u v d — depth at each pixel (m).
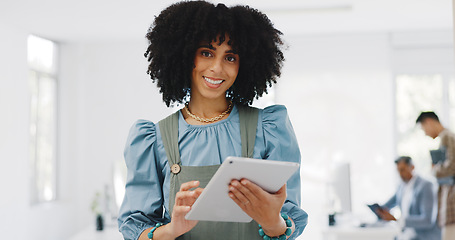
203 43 1.44
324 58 7.21
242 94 1.57
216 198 1.22
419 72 7.18
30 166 6.54
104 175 7.27
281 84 7.23
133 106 7.34
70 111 7.23
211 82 1.44
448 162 4.43
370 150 7.09
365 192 7.04
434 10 5.99
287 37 7.23
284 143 1.49
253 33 1.49
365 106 7.12
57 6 5.42
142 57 7.33
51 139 7.03
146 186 1.51
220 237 1.41
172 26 1.50
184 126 1.51
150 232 1.41
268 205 1.23
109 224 4.59
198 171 1.43
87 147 7.31
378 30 6.95
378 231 4.10
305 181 7.10
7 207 5.77
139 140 1.53
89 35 6.82
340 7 5.85
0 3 5.24
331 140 7.14
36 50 6.74
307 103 7.21
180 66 1.53
